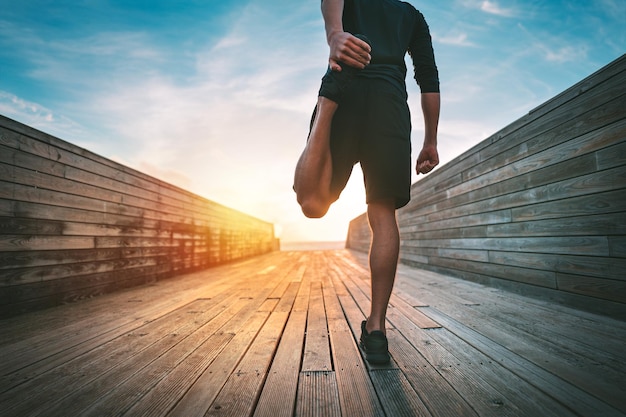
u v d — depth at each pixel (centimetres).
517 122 267
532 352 129
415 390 99
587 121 200
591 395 93
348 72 106
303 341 154
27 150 237
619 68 179
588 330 157
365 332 127
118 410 92
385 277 121
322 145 108
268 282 375
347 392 99
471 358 124
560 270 221
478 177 327
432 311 205
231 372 117
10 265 221
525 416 83
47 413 91
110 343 156
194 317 208
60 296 260
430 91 143
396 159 116
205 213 617
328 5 112
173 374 117
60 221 264
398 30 131
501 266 289
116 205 339
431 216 451
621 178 178
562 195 219
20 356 139
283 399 96
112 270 328
